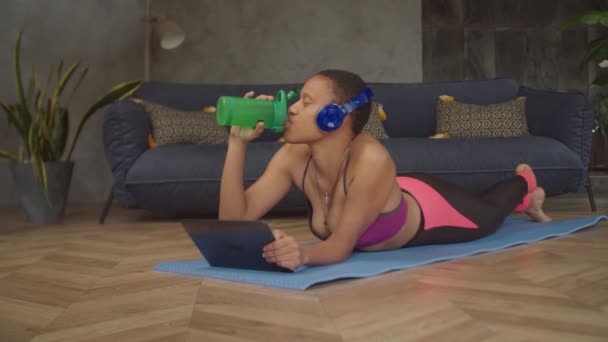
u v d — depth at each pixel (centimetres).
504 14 663
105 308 128
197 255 210
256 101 155
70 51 478
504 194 226
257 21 593
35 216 333
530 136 365
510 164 348
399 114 420
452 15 656
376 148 164
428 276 156
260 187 183
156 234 278
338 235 162
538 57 670
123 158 331
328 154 169
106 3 515
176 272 170
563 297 132
